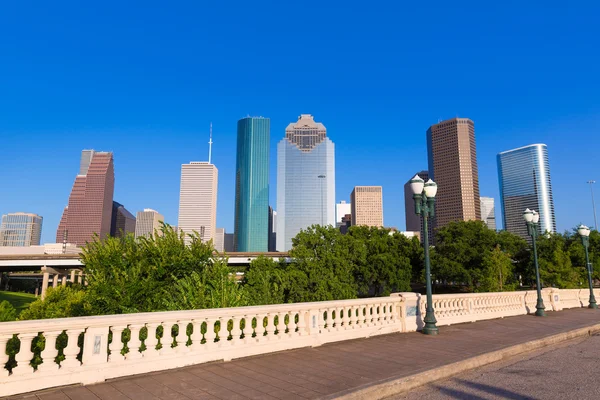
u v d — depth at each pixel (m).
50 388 6.19
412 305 13.11
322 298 36.16
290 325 9.66
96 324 6.73
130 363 7.01
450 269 52.47
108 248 16.59
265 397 5.91
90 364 6.62
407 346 10.10
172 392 6.13
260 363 8.05
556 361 9.27
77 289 24.86
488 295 17.50
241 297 13.06
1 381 5.82
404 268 51.31
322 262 40.53
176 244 17.53
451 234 56.66
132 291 15.48
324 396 5.95
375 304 12.09
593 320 16.77
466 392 6.70
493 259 49.25
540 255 52.94
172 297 15.09
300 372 7.37
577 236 51.91
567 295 24.89
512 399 6.30
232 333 8.59
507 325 14.80
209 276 14.52
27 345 6.12
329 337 10.42
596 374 7.94
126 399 5.79
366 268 46.66
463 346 10.14
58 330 6.36
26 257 79.94
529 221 19.70
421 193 13.38
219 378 6.94
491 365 8.86
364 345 10.17
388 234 58.66
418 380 7.12
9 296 80.12
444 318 14.80
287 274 37.22
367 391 6.26
